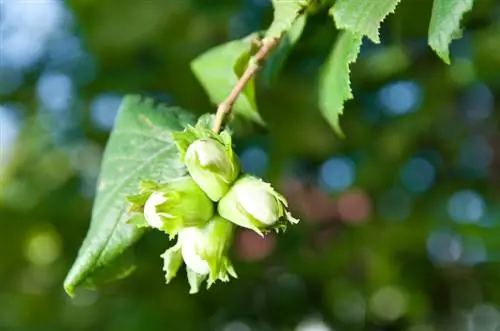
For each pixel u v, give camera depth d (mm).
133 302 962
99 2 913
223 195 459
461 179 993
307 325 1047
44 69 1025
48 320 1073
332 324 1040
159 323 933
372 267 991
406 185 997
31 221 1095
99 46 930
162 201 453
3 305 1107
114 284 973
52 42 1013
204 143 458
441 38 462
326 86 519
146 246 796
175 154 500
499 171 982
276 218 456
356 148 958
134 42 907
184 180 461
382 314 1041
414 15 642
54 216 1093
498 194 987
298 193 1018
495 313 1072
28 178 1156
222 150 459
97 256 491
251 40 531
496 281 1008
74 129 1072
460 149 968
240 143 641
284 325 1036
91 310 1005
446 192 993
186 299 968
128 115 514
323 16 528
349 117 919
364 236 993
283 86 827
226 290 991
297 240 1003
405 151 944
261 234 457
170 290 964
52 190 1127
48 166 1152
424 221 985
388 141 942
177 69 896
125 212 492
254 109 521
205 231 458
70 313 1034
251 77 487
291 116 885
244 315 1019
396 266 995
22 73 1039
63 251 1100
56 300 1084
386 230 990
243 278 997
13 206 1116
